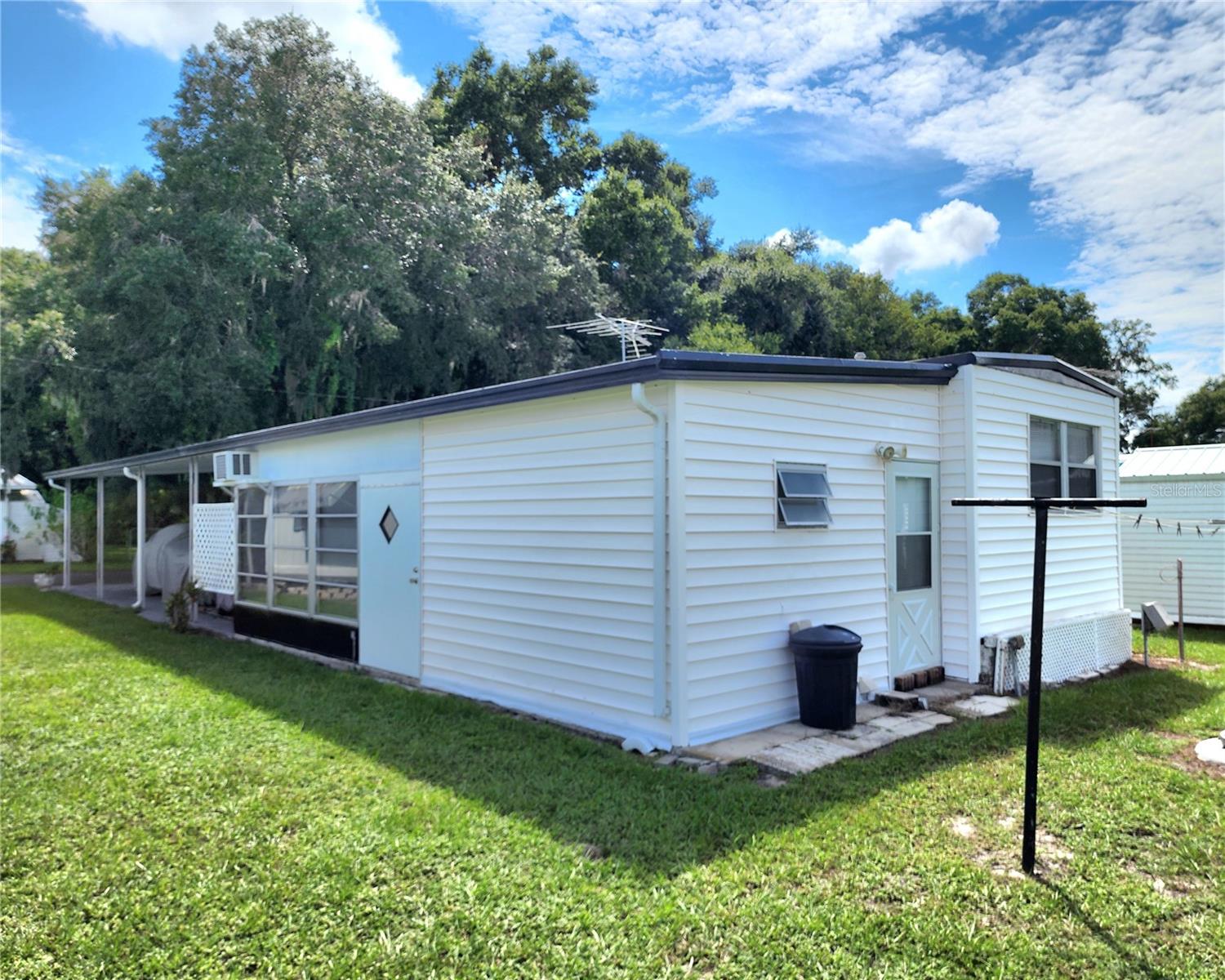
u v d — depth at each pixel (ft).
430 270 69.62
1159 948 10.14
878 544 23.39
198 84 60.23
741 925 10.64
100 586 51.80
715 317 92.58
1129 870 12.37
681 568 18.03
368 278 61.36
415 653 26.17
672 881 11.90
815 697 19.66
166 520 73.77
